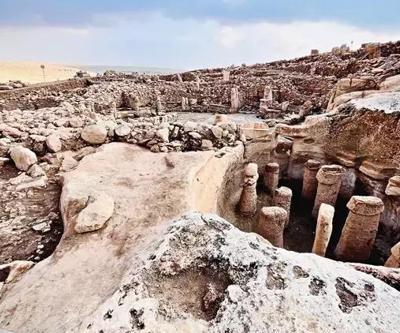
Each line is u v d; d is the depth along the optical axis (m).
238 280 2.18
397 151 6.84
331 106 11.80
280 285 2.11
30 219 4.16
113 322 1.94
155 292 2.16
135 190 4.44
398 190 6.37
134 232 3.49
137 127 6.74
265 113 17.41
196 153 5.87
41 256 3.49
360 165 7.79
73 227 3.56
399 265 4.70
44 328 2.22
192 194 4.39
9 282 2.89
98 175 4.93
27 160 5.35
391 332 1.83
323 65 22.58
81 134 6.23
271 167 8.12
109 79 23.50
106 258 3.06
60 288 2.65
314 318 1.89
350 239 5.94
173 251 2.45
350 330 1.82
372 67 16.83
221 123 7.37
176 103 21.56
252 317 1.89
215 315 1.99
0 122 6.80
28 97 14.48
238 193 7.54
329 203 7.40
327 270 2.30
